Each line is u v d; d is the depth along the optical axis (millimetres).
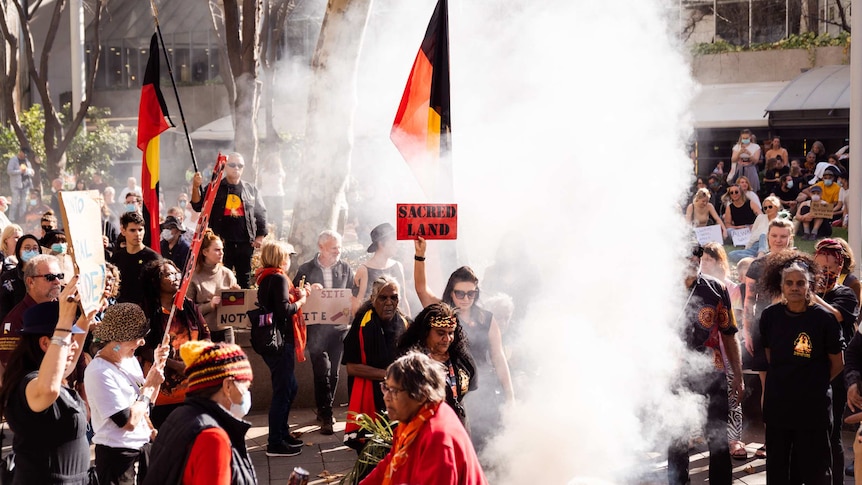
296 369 9234
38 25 38562
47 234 8609
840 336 5879
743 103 26641
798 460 5961
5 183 25797
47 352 4340
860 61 9453
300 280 8344
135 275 8133
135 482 5281
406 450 3926
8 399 4469
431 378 3936
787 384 5902
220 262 8297
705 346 6348
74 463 4559
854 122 9492
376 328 6125
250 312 7508
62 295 4375
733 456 7430
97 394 4918
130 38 40094
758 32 28734
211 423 3605
